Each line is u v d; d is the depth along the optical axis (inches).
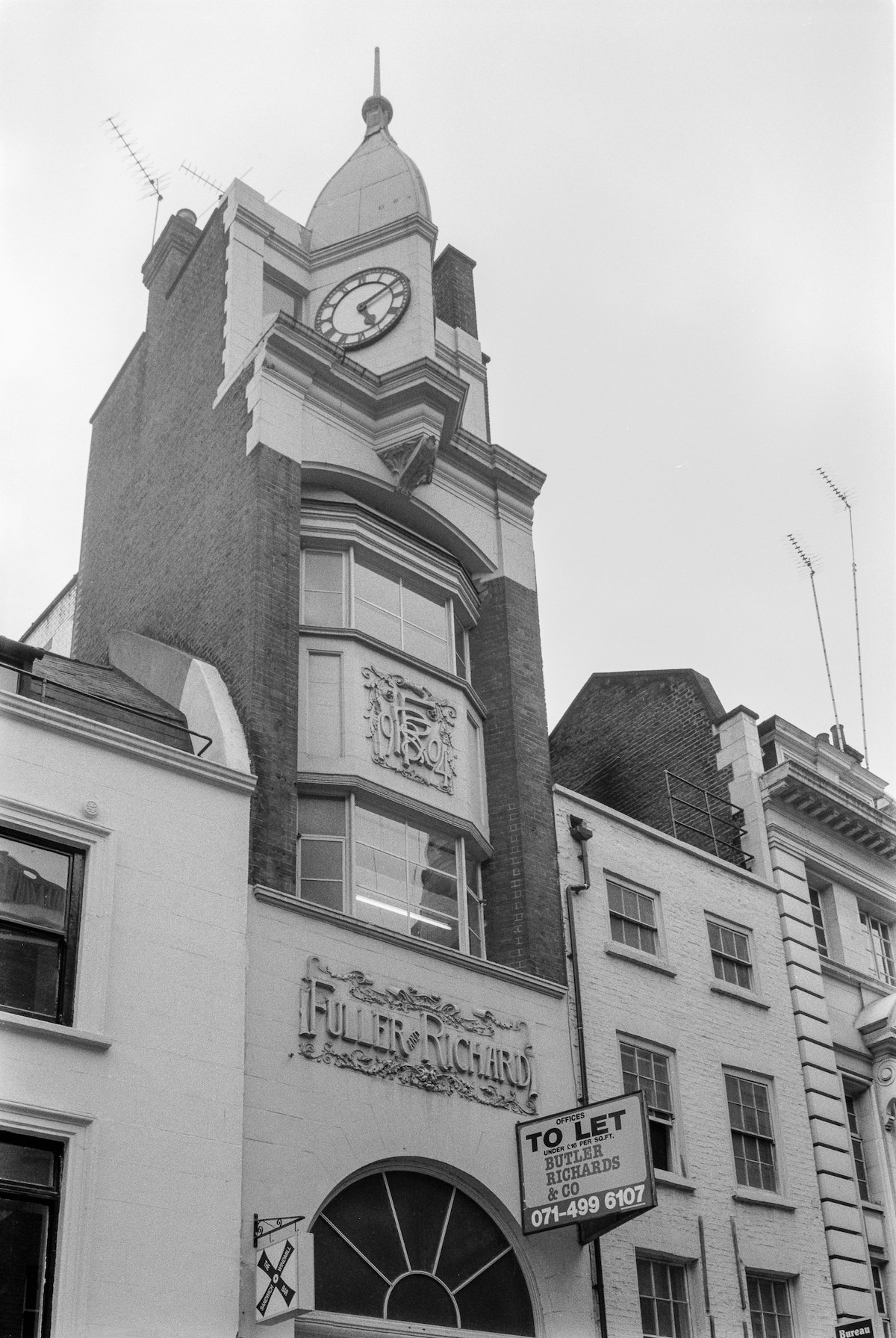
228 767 674.8
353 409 885.8
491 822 847.7
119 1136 549.6
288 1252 554.9
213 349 920.9
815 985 981.8
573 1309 700.7
